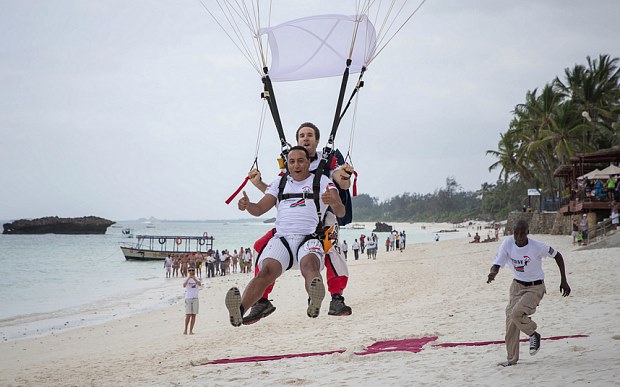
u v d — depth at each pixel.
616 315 9.66
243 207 4.34
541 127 48.84
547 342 7.83
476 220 160.25
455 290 18.02
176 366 10.33
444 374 6.34
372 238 42.75
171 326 17.12
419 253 44.91
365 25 4.98
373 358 8.03
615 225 27.92
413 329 10.92
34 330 17.80
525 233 6.59
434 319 12.00
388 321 12.73
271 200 4.50
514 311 6.49
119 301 24.62
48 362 12.82
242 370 8.49
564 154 45.56
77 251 67.88
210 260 36.25
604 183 32.00
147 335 15.78
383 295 19.14
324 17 5.13
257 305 4.20
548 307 11.59
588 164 36.88
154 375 9.52
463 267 26.86
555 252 6.64
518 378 5.79
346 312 4.17
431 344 8.75
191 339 14.20
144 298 25.50
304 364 8.31
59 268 43.69
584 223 27.30
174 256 37.84
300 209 4.32
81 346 14.80
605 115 46.53
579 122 46.91
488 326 10.32
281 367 8.31
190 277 15.24
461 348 8.14
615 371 5.54
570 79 48.91
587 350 6.86
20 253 63.41
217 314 19.08
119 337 15.79
